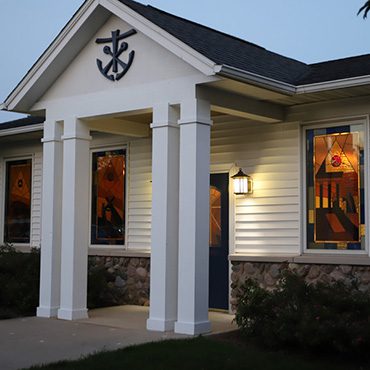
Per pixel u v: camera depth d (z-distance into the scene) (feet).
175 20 34.01
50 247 34.19
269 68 31.55
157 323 29.09
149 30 29.48
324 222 31.81
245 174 34.30
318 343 23.38
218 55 28.81
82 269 33.37
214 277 35.37
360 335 22.85
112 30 32.01
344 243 31.09
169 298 29.09
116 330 29.58
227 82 28.12
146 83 30.50
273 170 33.47
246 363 22.62
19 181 46.98
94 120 34.27
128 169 40.37
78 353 24.86
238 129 34.88
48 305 33.91
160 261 29.19
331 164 31.78
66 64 33.83
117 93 31.68
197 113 28.50
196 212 28.14
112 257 39.99
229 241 34.78
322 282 27.20
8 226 47.32
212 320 31.96
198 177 28.37
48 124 34.71
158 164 29.63
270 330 25.14
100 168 42.09
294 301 25.41
